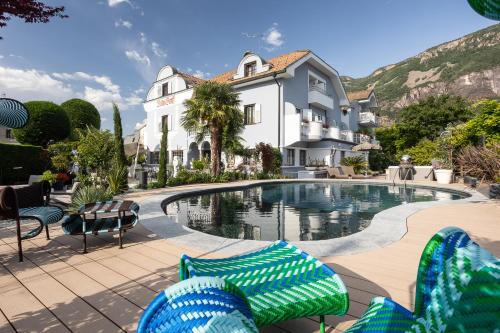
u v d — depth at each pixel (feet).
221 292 3.35
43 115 61.46
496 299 2.71
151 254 11.80
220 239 13.80
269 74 62.34
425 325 3.53
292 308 5.44
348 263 10.32
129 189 39.45
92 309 7.39
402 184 46.11
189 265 5.67
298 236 16.99
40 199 14.93
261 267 6.53
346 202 30.94
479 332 2.77
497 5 5.46
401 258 10.81
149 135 86.79
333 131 73.15
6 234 15.52
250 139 68.03
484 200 25.53
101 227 12.88
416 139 98.99
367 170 71.51
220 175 52.65
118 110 38.22
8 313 7.20
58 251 12.36
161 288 8.62
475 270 2.98
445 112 95.66
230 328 3.12
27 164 50.11
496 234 14.11
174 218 22.52
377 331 3.98
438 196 34.76
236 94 53.57
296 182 52.54
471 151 41.42
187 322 3.02
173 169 61.62
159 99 83.15
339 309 5.64
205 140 71.10
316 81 79.51
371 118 105.40
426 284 3.85
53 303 7.71
